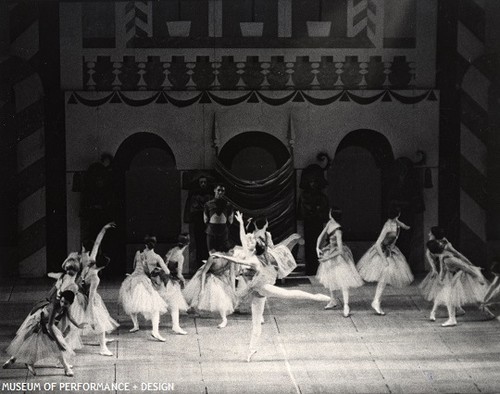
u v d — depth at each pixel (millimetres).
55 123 15625
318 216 15641
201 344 12344
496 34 15867
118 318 13477
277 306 14094
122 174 15727
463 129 16062
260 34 15648
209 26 15586
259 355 11945
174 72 15656
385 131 15984
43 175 15680
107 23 15492
